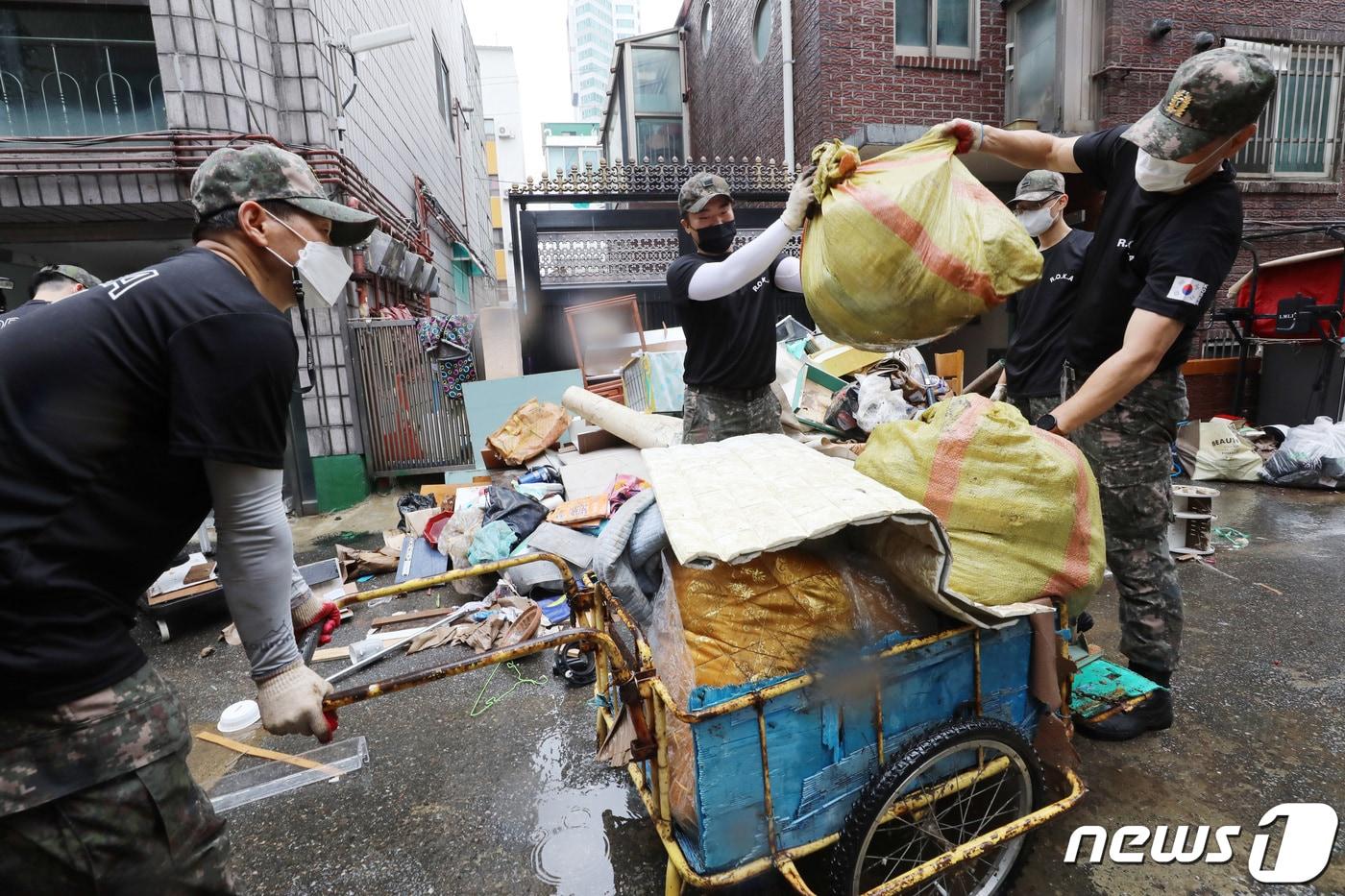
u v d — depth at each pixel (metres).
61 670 1.01
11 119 5.65
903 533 1.61
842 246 1.82
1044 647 1.75
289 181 1.29
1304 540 4.41
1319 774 2.26
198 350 1.06
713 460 1.89
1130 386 2.03
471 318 7.32
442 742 2.69
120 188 5.55
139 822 1.11
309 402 6.36
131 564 1.11
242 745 2.72
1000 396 3.71
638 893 1.92
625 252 7.79
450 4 14.52
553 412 6.05
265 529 1.18
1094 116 7.00
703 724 1.46
